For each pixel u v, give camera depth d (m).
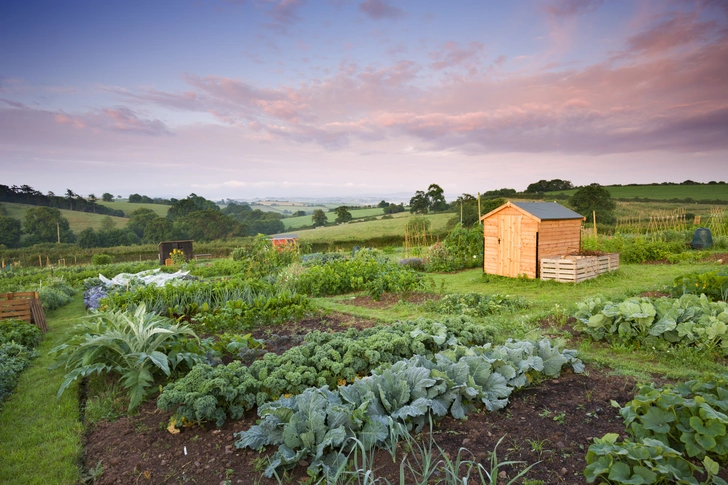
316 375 4.58
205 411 3.77
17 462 3.57
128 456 3.55
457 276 15.39
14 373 5.76
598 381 4.66
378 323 8.26
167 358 4.94
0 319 8.55
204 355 5.54
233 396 4.02
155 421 4.18
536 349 4.98
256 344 6.09
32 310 8.88
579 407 3.98
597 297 7.00
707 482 2.63
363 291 12.23
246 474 3.16
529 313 8.36
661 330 5.70
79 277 20.05
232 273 19.08
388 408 3.69
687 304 6.30
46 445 3.83
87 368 4.74
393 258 22.97
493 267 14.22
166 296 9.78
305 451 3.13
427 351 5.46
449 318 6.28
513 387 4.40
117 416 4.40
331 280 12.33
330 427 3.37
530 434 3.51
